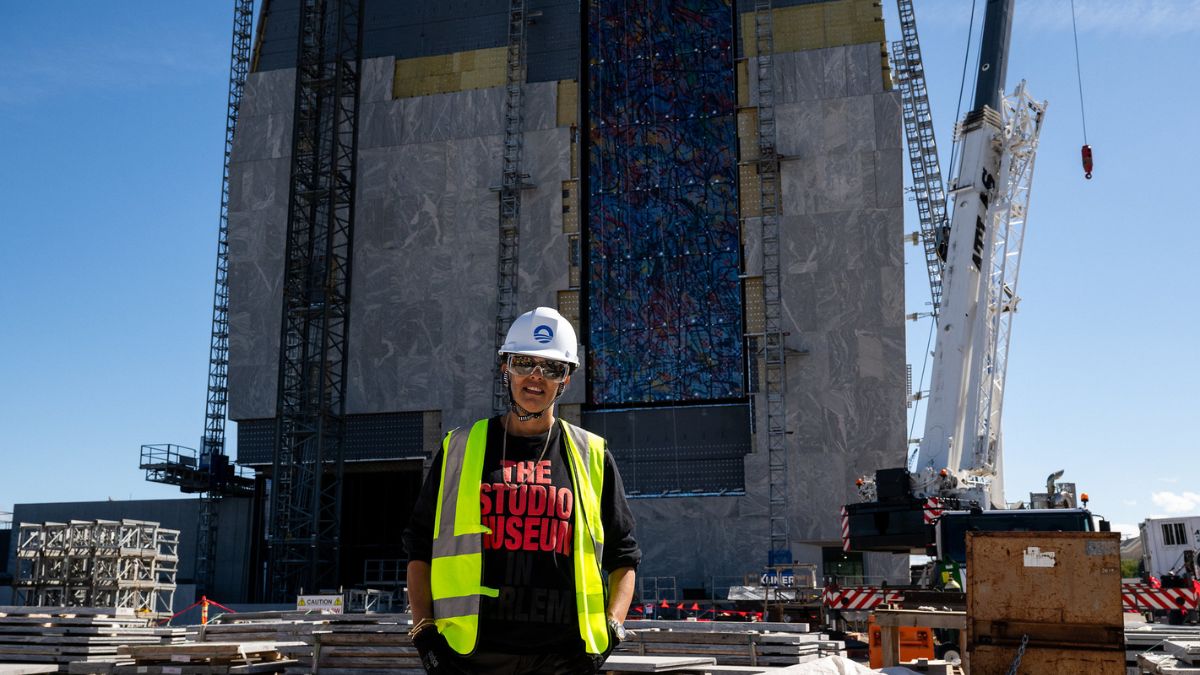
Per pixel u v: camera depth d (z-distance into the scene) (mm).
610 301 57656
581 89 60094
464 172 59562
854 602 25500
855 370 53719
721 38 58750
